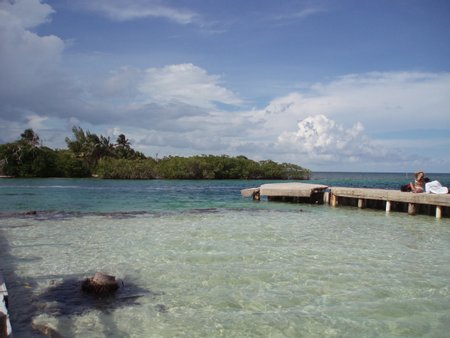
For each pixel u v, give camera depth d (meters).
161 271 9.16
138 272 9.06
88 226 15.66
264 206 24.75
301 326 6.23
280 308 6.96
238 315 6.64
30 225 15.81
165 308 6.90
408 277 8.91
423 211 21.06
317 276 8.88
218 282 8.38
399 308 7.03
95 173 86.38
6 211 20.67
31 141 80.38
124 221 17.19
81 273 8.95
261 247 11.82
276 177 90.38
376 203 23.67
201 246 11.88
